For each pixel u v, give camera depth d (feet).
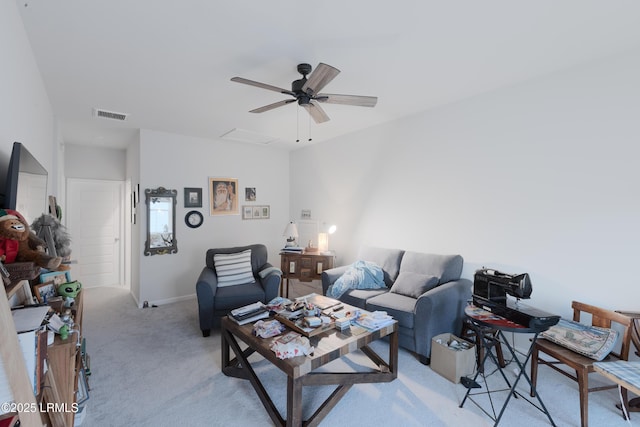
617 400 6.80
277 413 6.07
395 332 7.56
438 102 10.53
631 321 6.31
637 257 7.11
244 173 16.75
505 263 9.33
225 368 7.82
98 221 17.06
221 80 8.58
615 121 7.38
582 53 7.32
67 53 7.11
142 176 13.48
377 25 6.11
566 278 8.14
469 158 10.14
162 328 10.94
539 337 7.11
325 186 16.01
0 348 2.83
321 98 7.61
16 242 3.89
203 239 15.28
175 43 6.72
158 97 9.81
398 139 12.38
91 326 11.10
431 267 10.17
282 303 8.57
